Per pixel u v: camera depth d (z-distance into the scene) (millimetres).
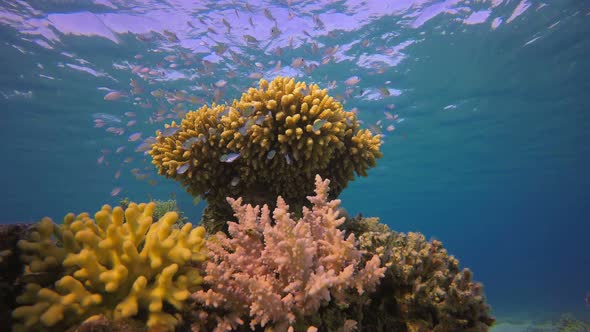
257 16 12375
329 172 4184
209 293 2293
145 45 14242
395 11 12281
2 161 31562
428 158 31594
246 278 2385
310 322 2473
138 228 2527
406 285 2842
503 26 13094
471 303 2646
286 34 13273
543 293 42281
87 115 21828
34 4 12109
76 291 2039
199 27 13078
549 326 16172
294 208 4188
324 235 2896
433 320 2717
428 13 12391
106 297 2199
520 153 31141
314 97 4113
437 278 2754
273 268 2666
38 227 2414
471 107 20500
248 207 3023
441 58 15102
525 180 44812
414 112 20906
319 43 13781
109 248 2266
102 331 1977
